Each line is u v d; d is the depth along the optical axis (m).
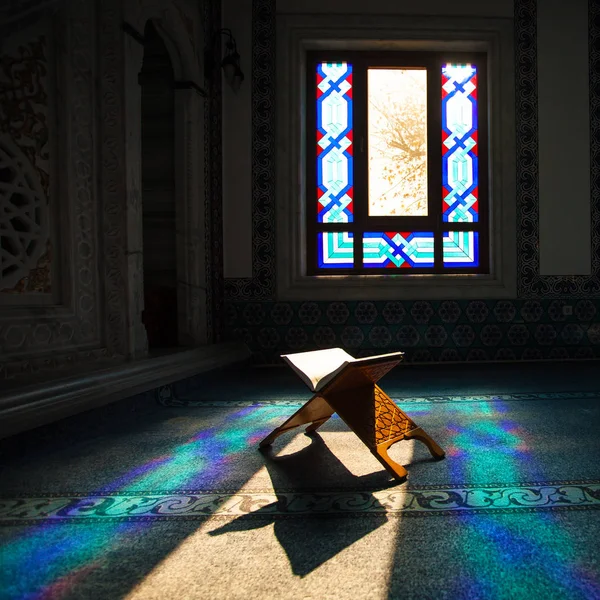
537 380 4.42
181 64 4.72
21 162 2.98
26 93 3.02
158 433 2.90
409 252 5.59
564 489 1.97
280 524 1.70
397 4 5.47
